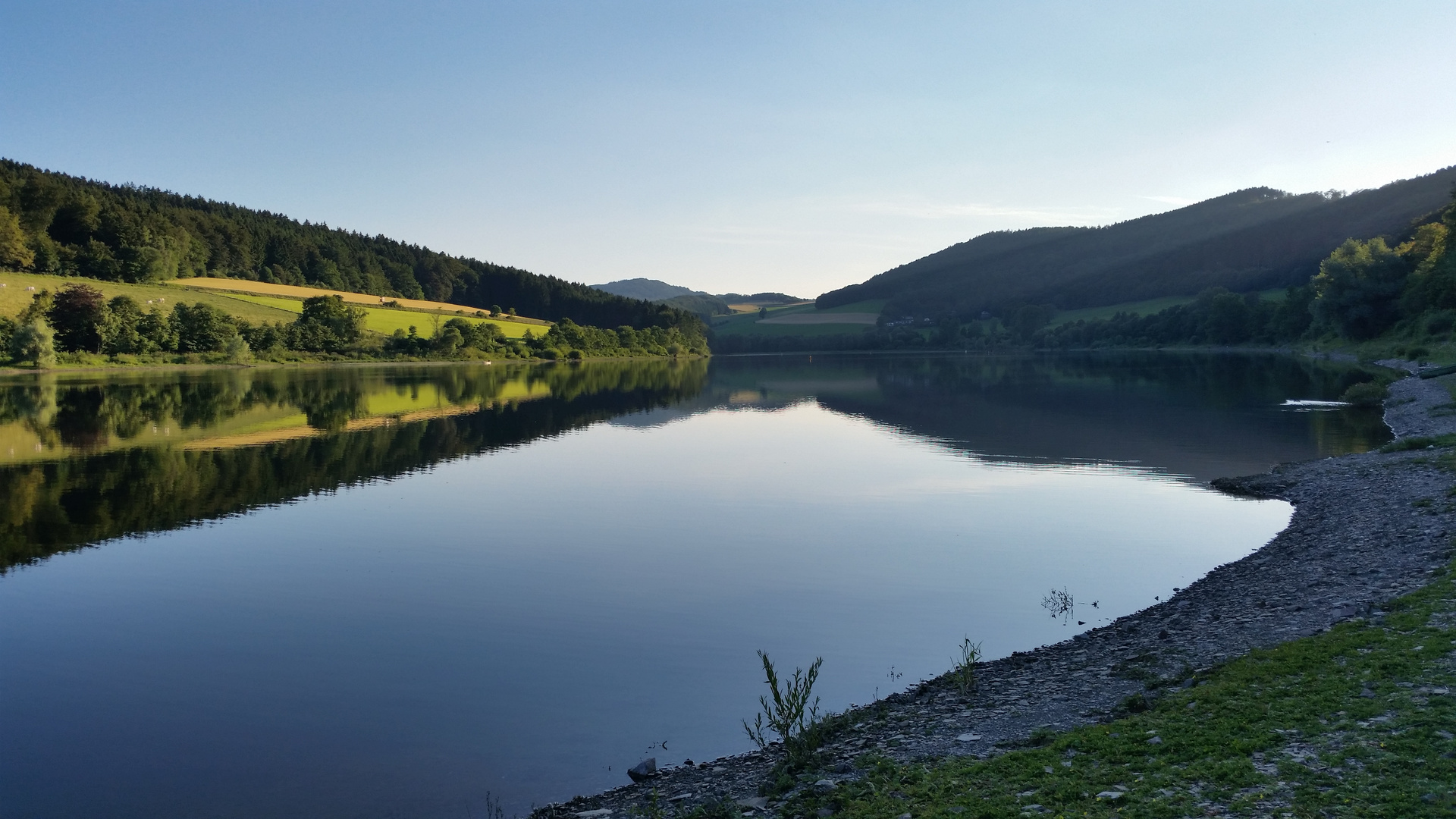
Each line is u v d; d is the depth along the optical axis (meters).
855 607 17.56
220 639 16.11
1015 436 44.38
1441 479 23.05
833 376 107.31
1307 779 7.45
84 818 9.88
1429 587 13.26
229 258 182.75
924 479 32.72
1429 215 147.50
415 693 13.46
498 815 9.79
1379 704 8.81
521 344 169.25
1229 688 10.14
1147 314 191.88
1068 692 11.59
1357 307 98.56
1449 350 70.44
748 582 19.55
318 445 43.03
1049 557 21.17
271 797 10.35
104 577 20.31
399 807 10.05
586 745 11.58
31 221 139.00
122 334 110.44
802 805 8.67
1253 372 86.94
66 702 13.27
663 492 31.12
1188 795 7.46
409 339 148.25
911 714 11.54
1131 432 43.88
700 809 9.00
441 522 26.36
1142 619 15.55
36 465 36.34
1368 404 51.56
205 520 26.53
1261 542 21.70
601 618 17.12
